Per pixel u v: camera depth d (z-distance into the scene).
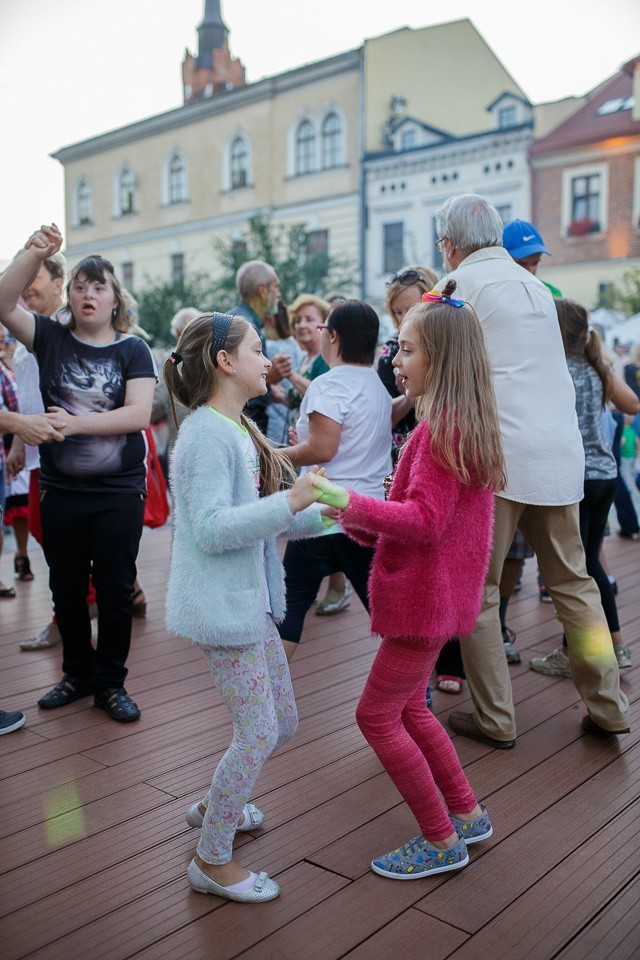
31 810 2.46
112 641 3.17
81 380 3.14
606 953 1.83
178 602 1.97
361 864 2.18
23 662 3.84
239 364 2.04
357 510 1.87
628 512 6.68
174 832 2.34
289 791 2.57
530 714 3.18
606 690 2.87
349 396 2.98
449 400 1.97
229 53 32.28
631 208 20.44
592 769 2.70
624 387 3.57
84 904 2.01
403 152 22.95
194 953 1.84
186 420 2.03
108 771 2.71
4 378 4.61
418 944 1.86
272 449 2.22
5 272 3.00
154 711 3.23
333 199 24.36
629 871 2.13
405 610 1.99
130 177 29.36
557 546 2.86
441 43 22.77
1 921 1.94
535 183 21.50
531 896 2.03
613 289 20.08
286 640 3.10
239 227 26.56
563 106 21.20
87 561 3.27
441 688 3.41
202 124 27.12
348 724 3.09
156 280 28.73
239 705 2.01
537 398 2.74
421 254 22.94
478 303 2.73
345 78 23.92
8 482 5.14
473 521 2.05
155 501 4.53
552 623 4.39
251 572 1.97
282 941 1.88
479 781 2.62
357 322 3.01
